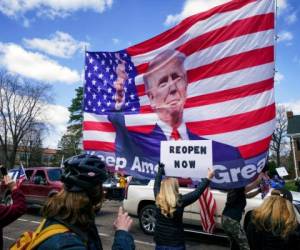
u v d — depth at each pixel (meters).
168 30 6.19
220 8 5.79
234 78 5.59
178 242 4.22
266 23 5.53
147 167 6.09
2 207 3.16
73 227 1.91
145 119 6.25
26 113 55.47
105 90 6.71
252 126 5.41
